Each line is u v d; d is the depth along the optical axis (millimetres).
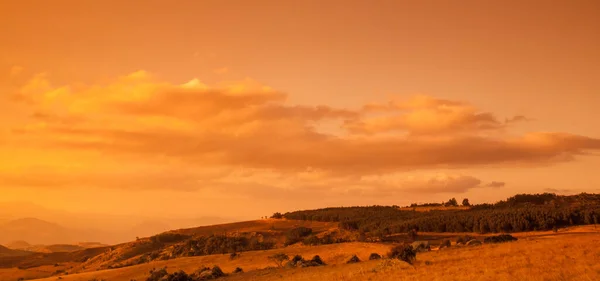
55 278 156250
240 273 93875
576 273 34719
